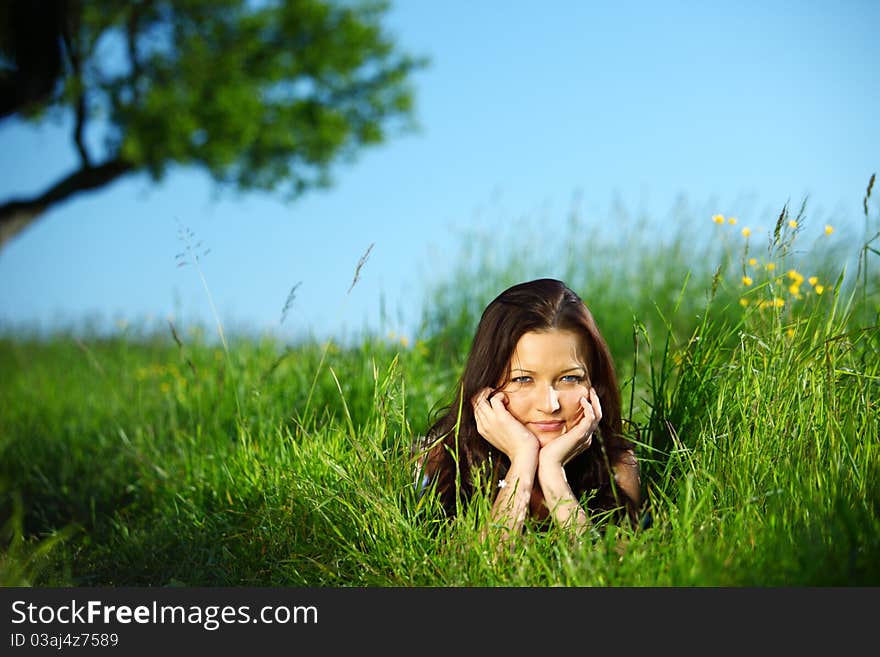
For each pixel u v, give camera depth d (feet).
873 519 5.17
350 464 7.24
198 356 15.42
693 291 16.98
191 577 7.28
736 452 6.43
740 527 5.67
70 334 23.18
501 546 5.97
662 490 6.69
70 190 40.57
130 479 11.23
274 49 46.29
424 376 12.51
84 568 7.89
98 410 14.78
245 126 42.39
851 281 8.39
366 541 6.81
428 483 6.92
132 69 42.01
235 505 8.34
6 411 15.79
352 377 10.65
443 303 16.74
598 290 18.15
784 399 6.50
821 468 5.97
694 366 7.34
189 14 44.01
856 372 6.67
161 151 40.37
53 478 11.78
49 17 29.40
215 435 10.98
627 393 10.46
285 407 10.77
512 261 17.99
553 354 6.30
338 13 48.42
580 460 6.75
